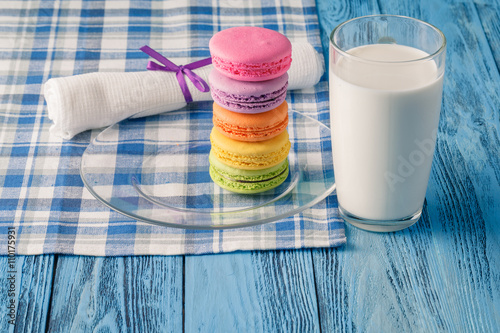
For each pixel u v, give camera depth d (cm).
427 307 61
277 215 64
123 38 85
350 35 63
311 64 78
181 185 67
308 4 89
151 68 77
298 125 72
